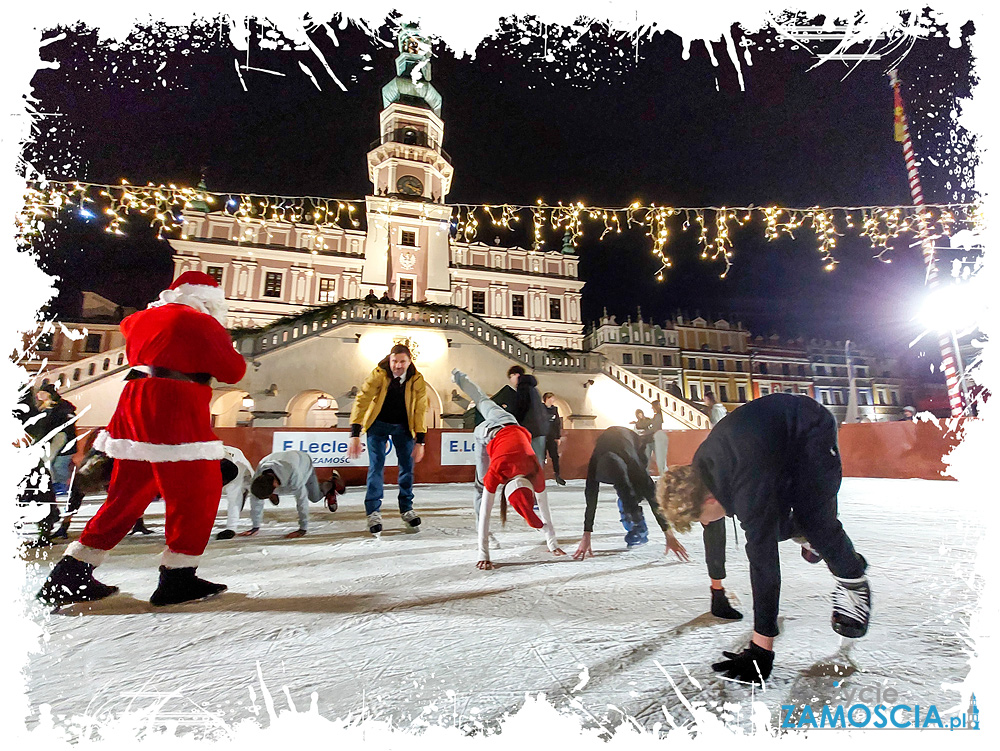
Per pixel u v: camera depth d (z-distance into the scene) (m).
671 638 1.62
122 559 2.97
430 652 1.50
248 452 8.30
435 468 9.53
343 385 14.57
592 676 1.34
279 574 2.53
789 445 1.53
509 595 2.13
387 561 2.83
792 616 1.84
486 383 15.68
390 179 23.89
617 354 34.75
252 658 1.47
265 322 24.19
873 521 4.21
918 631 1.66
